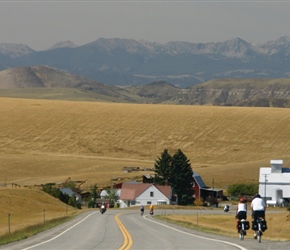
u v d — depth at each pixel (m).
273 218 136.88
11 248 60.66
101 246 61.75
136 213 182.12
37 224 108.38
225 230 93.62
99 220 128.38
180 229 91.94
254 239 66.12
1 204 175.50
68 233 84.94
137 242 65.56
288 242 61.00
